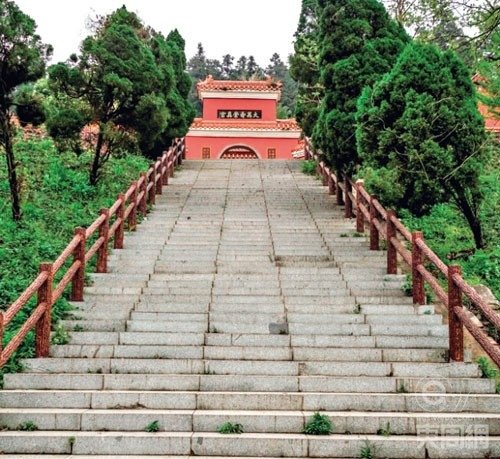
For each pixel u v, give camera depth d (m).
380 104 9.62
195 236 11.01
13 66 10.72
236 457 4.91
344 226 11.72
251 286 8.50
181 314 7.38
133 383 5.93
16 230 10.34
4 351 5.41
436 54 9.55
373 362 6.28
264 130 29.27
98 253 8.92
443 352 6.46
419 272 7.50
